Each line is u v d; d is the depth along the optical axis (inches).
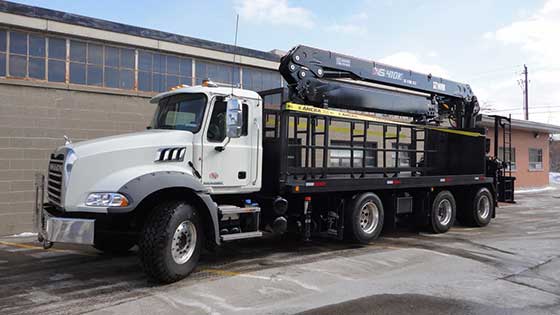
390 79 400.5
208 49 498.6
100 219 222.5
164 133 250.8
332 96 354.3
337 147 341.1
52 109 402.0
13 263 280.8
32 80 394.9
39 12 394.3
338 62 361.1
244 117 282.2
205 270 260.1
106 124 432.5
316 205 342.6
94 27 422.3
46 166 398.0
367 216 353.7
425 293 219.9
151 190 222.8
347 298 209.2
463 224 471.8
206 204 244.2
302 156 316.2
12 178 382.9
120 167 231.1
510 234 412.8
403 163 403.9
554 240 378.0
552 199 796.0
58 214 231.1
